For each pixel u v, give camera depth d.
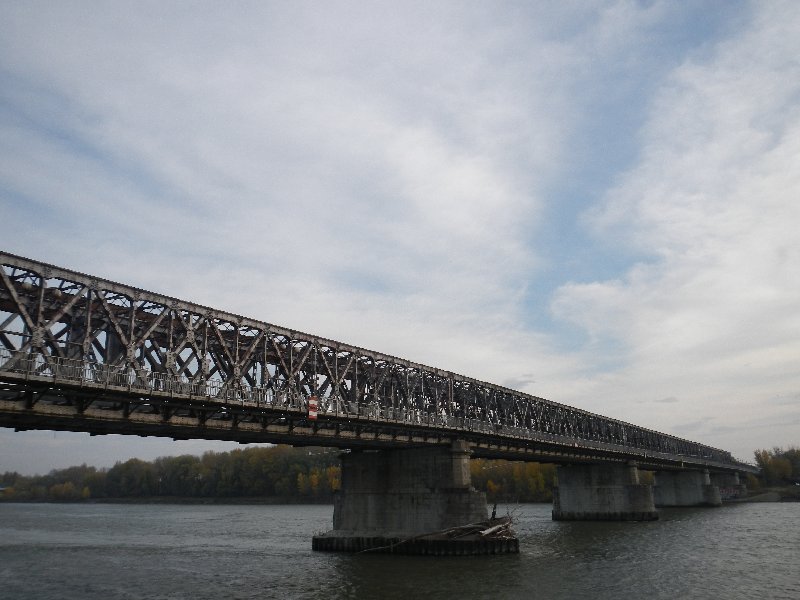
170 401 43.12
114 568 62.22
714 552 65.50
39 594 48.53
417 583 48.44
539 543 75.69
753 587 45.78
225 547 81.19
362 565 58.50
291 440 59.44
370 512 70.38
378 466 71.31
